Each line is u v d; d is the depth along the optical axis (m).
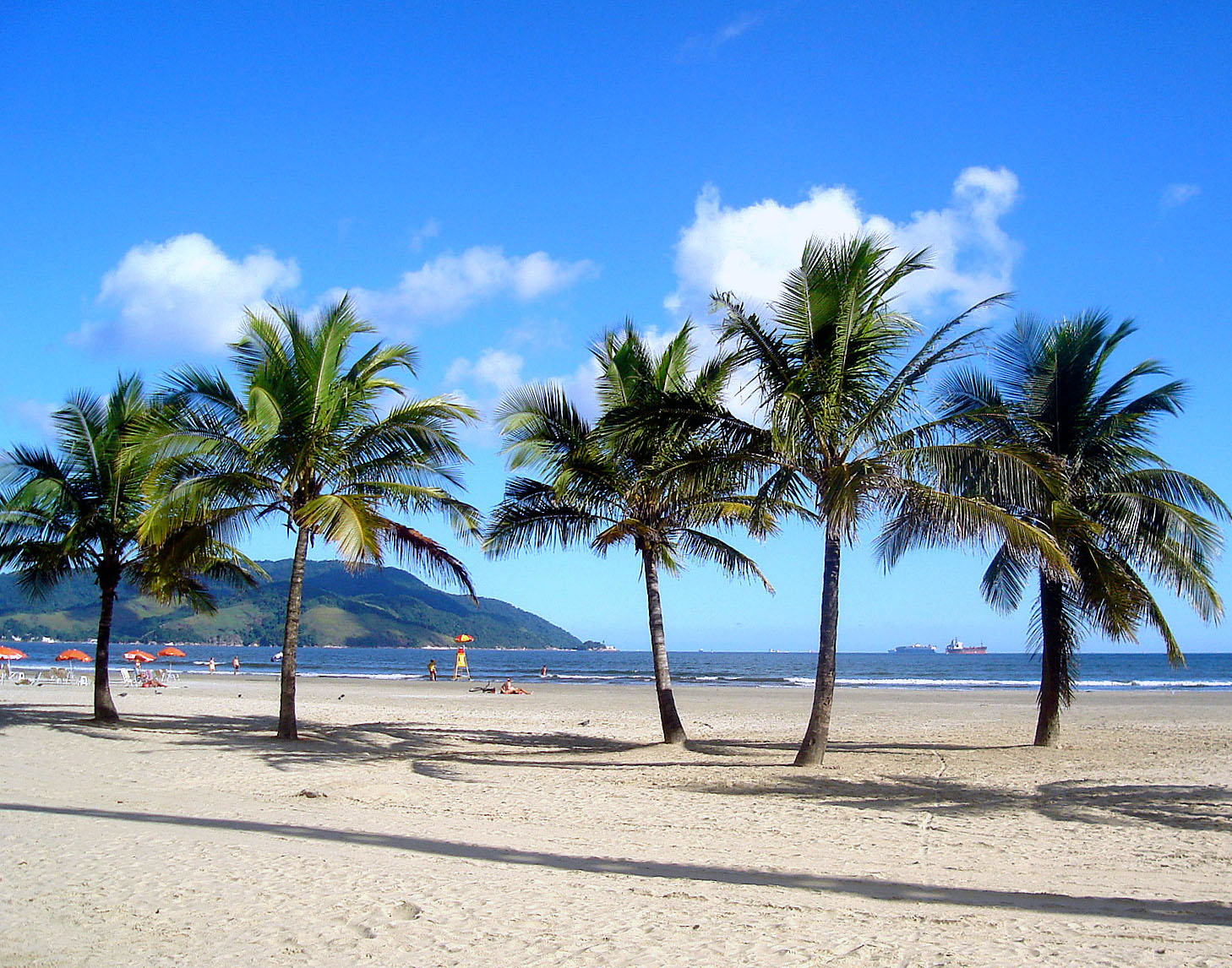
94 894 5.66
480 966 4.54
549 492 16.47
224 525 16.14
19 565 17.98
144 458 15.65
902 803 10.35
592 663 128.50
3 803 9.31
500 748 16.62
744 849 7.88
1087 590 15.70
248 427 14.49
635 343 16.23
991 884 6.59
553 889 6.13
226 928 5.06
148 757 13.81
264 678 48.84
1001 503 14.86
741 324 12.47
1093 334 15.84
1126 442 15.90
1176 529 14.63
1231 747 16.28
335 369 15.73
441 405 15.84
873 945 4.96
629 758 14.99
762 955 4.76
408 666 98.44
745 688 46.25
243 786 11.38
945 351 12.41
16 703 24.27
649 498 16.23
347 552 13.76
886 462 12.30
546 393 16.27
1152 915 5.74
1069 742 17.47
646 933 5.12
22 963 4.43
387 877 6.29
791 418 11.89
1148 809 9.84
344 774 12.69
